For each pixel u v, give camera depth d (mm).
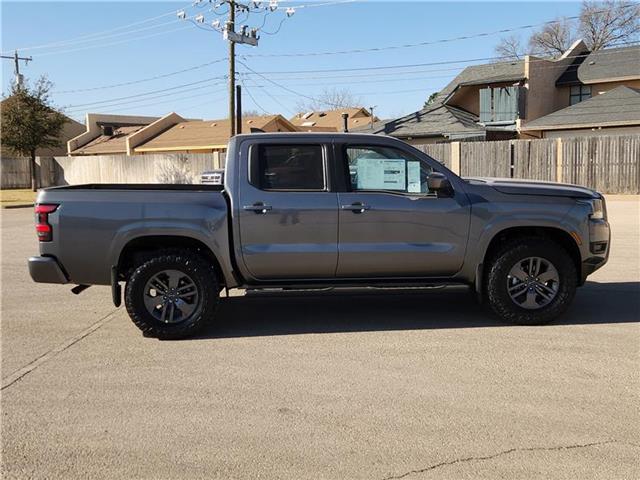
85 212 5875
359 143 6129
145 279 5902
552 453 3598
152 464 3551
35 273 5918
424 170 6188
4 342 6008
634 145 20859
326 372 4984
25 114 34562
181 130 44250
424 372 4941
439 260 6152
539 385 4633
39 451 3729
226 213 5977
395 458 3568
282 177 6082
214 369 5113
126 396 4555
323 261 6074
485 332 6051
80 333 6320
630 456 3553
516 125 31703
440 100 37562
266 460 3570
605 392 4484
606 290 7832
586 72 33094
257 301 7578
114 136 49344
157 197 5957
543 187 6309
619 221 15109
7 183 39500
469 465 3475
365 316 6758
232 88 27922
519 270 6184
